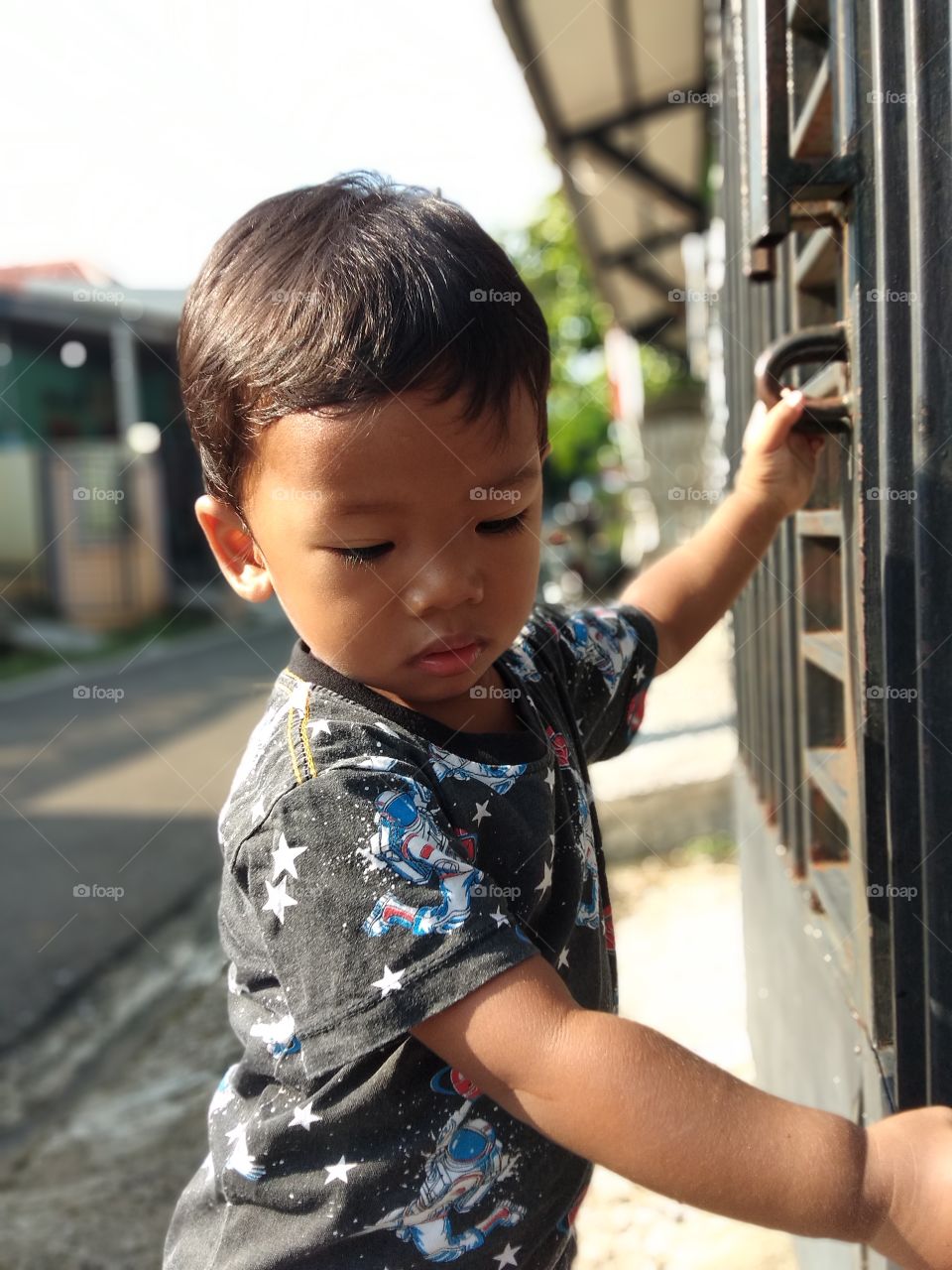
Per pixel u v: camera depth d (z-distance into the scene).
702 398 9.39
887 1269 1.14
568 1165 1.01
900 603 0.98
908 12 0.92
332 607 0.90
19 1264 2.15
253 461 0.93
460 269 0.90
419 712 0.96
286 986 0.88
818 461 1.40
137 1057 3.08
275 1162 0.96
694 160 5.64
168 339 14.83
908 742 0.99
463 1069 0.83
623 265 6.84
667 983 3.08
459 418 0.86
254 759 0.98
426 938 0.84
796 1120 0.77
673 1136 0.76
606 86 4.65
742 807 2.51
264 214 1.00
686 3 3.88
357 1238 0.94
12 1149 2.66
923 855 0.96
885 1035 1.06
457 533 0.88
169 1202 2.35
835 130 1.10
